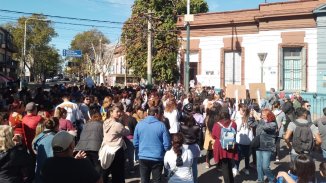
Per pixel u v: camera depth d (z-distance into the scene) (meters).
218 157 8.79
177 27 32.09
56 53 81.44
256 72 27.53
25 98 16.08
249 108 11.41
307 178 4.57
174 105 10.72
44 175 3.94
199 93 20.91
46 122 6.67
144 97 18.39
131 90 22.23
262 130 9.34
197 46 30.80
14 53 71.81
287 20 25.83
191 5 42.47
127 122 10.41
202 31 30.48
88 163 4.05
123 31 34.00
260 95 14.85
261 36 26.95
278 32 26.23
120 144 8.05
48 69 84.31
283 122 12.27
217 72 29.48
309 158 4.66
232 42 28.83
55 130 6.73
